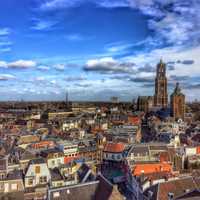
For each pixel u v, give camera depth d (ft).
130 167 375.45
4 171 326.03
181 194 260.01
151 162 393.09
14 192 299.58
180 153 472.03
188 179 287.69
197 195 233.76
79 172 355.15
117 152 526.16
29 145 561.02
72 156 526.98
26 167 367.45
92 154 560.61
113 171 467.11
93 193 234.38
